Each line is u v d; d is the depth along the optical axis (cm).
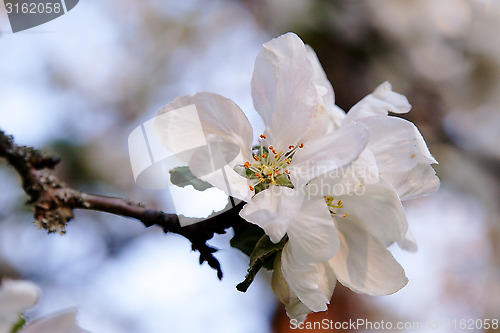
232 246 29
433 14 49
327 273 29
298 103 29
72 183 47
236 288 29
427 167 29
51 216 30
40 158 30
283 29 49
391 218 29
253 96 29
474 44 50
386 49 48
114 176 49
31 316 27
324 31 48
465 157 51
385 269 29
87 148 49
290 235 28
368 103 30
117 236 45
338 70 48
